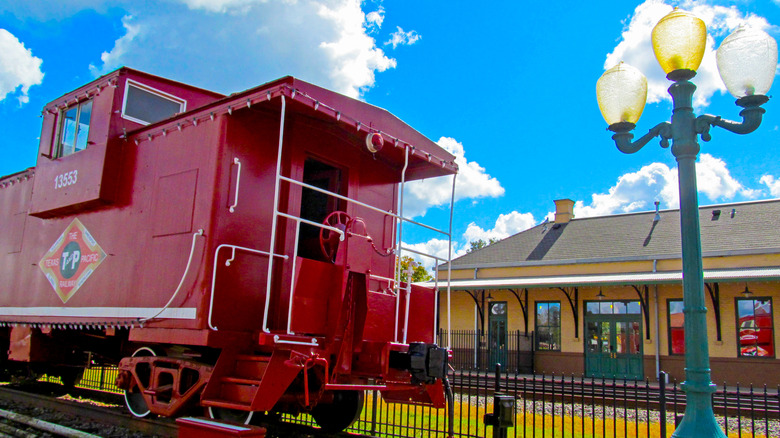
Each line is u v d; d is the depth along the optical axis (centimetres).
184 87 824
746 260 1823
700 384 423
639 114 509
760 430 995
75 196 740
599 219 2500
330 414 752
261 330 592
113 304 667
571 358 2050
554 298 2133
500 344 2230
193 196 596
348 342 602
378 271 723
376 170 748
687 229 448
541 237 2533
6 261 914
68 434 641
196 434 491
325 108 577
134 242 660
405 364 639
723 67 461
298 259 548
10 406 880
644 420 1027
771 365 1684
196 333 552
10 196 948
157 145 669
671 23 470
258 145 615
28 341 841
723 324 1791
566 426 909
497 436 556
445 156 742
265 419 764
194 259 573
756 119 443
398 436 723
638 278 1838
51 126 844
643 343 1912
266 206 617
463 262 2552
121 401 937
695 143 459
